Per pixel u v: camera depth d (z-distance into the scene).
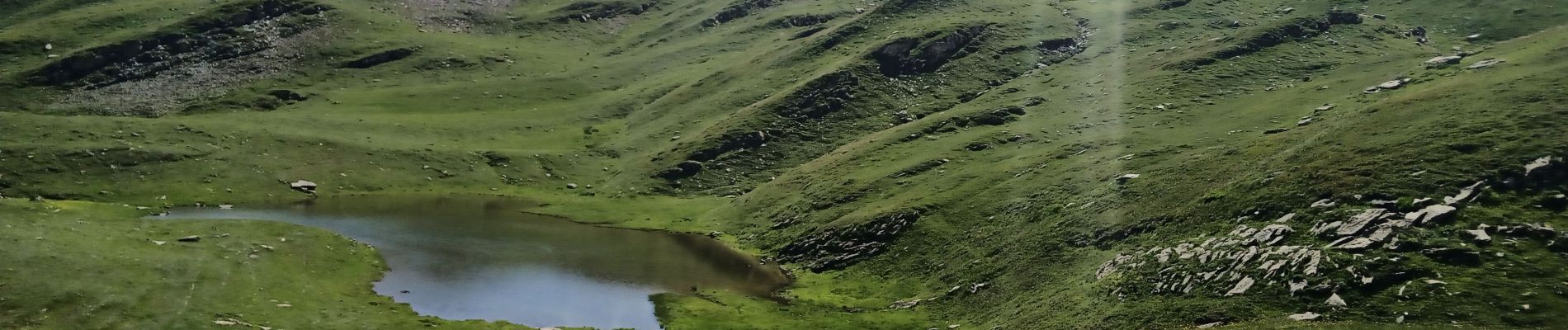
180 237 78.44
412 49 171.12
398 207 104.25
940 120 114.31
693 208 104.12
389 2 192.88
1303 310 50.81
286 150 119.56
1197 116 102.56
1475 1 148.38
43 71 152.88
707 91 146.38
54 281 62.88
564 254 83.62
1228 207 66.00
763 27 185.75
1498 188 60.12
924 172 95.44
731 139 120.25
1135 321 53.62
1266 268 55.12
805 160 117.19
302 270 74.00
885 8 166.00
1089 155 90.56
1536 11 140.75
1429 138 68.25
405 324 62.38
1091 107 112.06
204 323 59.38
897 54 140.62
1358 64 116.56
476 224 96.12
